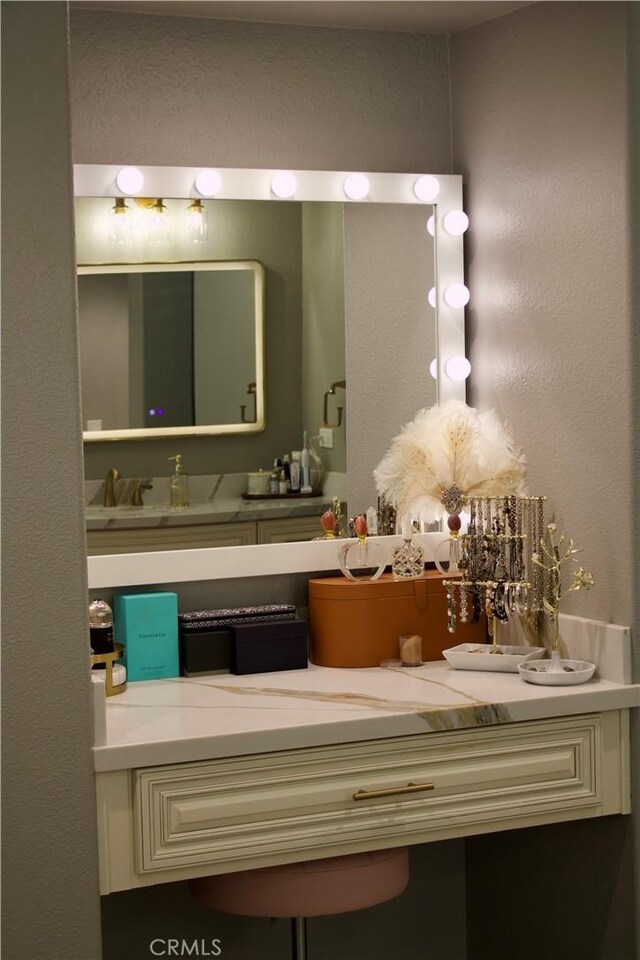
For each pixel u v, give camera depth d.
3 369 1.81
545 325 2.43
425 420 2.61
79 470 1.86
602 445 2.28
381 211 2.61
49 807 1.86
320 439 2.56
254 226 2.50
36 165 1.82
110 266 2.40
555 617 2.34
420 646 2.47
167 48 2.47
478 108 2.62
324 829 2.03
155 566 2.43
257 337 2.51
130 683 2.36
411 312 2.64
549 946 2.55
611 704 2.22
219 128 2.52
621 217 2.20
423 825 2.10
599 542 2.30
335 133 2.62
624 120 2.17
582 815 2.24
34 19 1.82
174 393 2.44
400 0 2.43
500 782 2.16
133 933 2.57
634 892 2.28
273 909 2.08
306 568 2.55
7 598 1.83
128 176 2.38
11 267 1.81
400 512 2.61
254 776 1.99
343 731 2.03
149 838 1.92
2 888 1.83
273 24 2.55
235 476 2.49
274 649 2.43
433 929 2.84
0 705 1.83
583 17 2.27
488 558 2.46
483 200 2.62
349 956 2.75
